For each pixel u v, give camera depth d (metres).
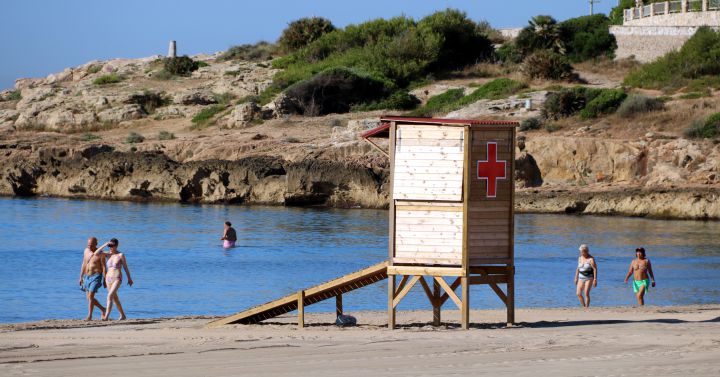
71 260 54.97
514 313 31.50
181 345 24.62
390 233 28.42
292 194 93.56
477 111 107.25
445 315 33.84
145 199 98.81
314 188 93.56
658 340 24.31
